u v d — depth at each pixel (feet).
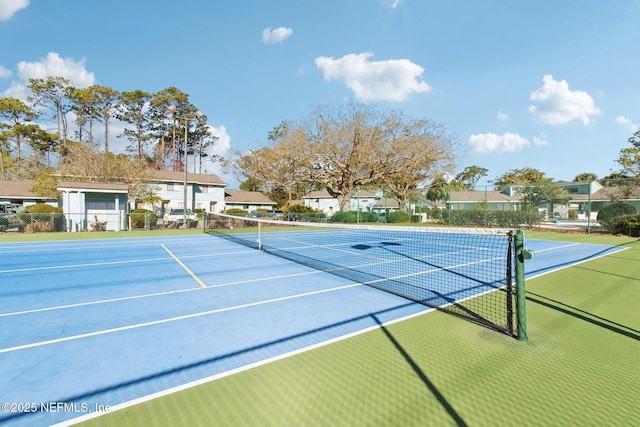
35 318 16.16
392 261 33.42
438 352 12.28
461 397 9.40
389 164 91.15
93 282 23.98
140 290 21.65
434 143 90.63
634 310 17.19
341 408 8.89
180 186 121.80
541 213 76.43
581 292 20.85
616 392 9.61
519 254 13.55
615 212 64.23
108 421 8.42
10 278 25.45
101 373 10.81
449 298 19.63
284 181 97.04
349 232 69.82
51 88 154.71
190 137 196.85
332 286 22.70
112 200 71.97
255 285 22.99
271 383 10.16
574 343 13.05
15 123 152.35
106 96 164.86
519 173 224.33
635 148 123.03
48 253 39.19
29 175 131.23
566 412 8.70
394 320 15.80
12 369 11.08
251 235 63.98
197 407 8.96
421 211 103.19
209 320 15.85
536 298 19.48
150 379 10.42
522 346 12.80
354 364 11.36
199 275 26.40
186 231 70.38
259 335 13.94
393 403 9.12
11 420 8.43
